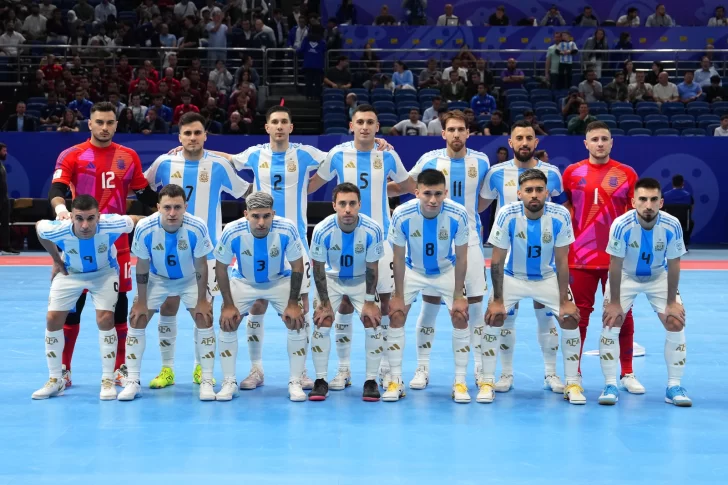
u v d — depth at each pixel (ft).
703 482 15.25
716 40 70.49
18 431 18.22
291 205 23.49
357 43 69.97
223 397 20.90
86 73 62.18
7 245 52.54
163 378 22.49
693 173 56.70
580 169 22.99
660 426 18.83
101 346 21.22
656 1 74.33
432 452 16.88
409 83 64.75
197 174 23.06
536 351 27.20
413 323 32.14
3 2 69.51
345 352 22.44
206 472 15.66
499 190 22.89
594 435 18.11
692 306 35.83
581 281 22.75
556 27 70.03
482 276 22.74
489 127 56.08
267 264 21.01
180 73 62.80
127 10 73.97
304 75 64.18
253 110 59.52
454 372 23.11
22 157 54.80
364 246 20.95
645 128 59.67
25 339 28.40
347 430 18.42
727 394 21.77
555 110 61.21
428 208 20.51
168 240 20.66
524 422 19.12
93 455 16.62
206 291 21.21
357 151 23.52
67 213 21.25
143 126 55.31
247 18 69.15
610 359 21.13
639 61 69.56
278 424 18.85
